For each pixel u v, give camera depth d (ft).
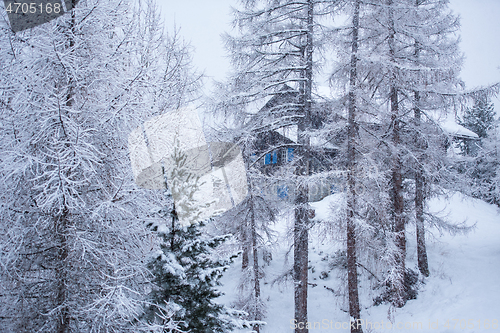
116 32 17.94
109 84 16.16
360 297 39.73
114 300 13.16
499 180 39.55
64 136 13.99
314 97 35.29
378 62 29.86
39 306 13.76
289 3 32.14
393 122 35.27
